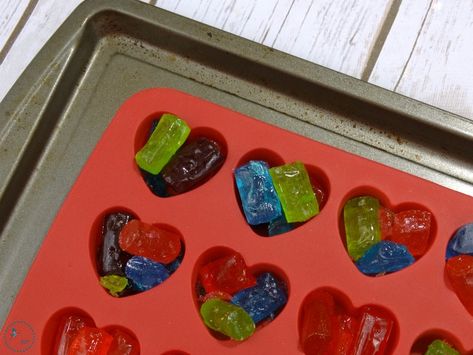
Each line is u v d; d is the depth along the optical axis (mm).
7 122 247
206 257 228
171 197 230
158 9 257
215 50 255
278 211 227
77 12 257
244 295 223
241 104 258
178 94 238
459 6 271
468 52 266
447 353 210
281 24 272
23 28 275
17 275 239
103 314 220
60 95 256
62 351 220
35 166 253
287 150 232
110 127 237
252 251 224
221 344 215
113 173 232
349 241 225
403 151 251
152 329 218
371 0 273
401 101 242
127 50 268
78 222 228
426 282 220
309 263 222
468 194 244
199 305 226
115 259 226
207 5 275
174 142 228
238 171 228
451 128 239
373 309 220
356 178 229
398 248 220
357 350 215
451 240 224
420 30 269
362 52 267
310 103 256
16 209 248
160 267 225
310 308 217
